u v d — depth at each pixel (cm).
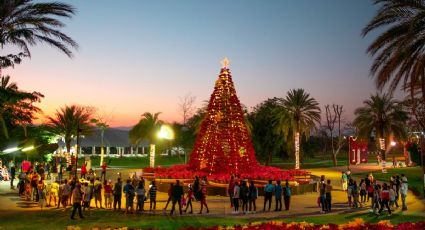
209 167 3350
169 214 2064
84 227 1638
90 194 2112
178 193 2066
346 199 2862
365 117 6056
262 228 1239
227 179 2959
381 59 2217
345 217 2038
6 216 1950
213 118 3453
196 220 1861
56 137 5534
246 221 1848
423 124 4522
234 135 3388
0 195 2777
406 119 5938
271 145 6369
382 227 1231
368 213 2194
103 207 2345
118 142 10506
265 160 6512
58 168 4141
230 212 2158
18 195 2784
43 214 2023
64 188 2223
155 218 1923
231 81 3541
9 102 2792
